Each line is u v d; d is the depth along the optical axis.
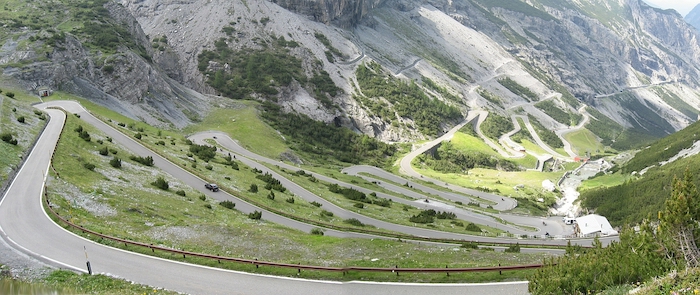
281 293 28.41
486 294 28.27
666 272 25.02
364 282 30.06
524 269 31.62
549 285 25.55
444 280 30.19
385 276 30.72
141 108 133.38
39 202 42.72
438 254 36.44
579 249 31.89
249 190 75.75
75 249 33.88
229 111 165.25
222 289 28.81
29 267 29.92
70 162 57.12
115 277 29.53
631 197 124.88
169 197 57.81
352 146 181.00
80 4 171.12
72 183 49.47
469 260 35.00
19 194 44.69
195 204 58.53
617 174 175.50
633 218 108.56
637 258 26.50
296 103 198.00
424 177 157.00
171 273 30.89
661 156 168.38
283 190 84.38
